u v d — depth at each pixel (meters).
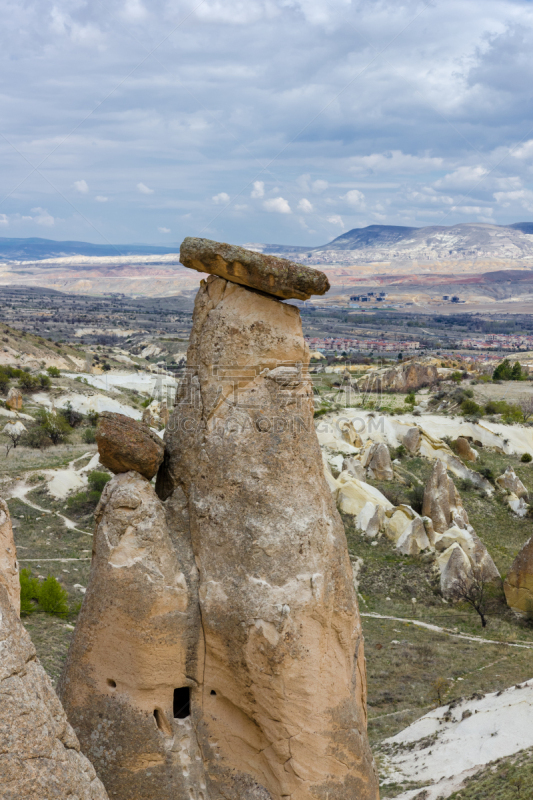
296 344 11.98
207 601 11.06
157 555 11.04
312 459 11.87
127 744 10.62
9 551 10.13
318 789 10.71
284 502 11.23
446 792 19.12
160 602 10.86
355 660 11.77
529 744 20.77
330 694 11.09
